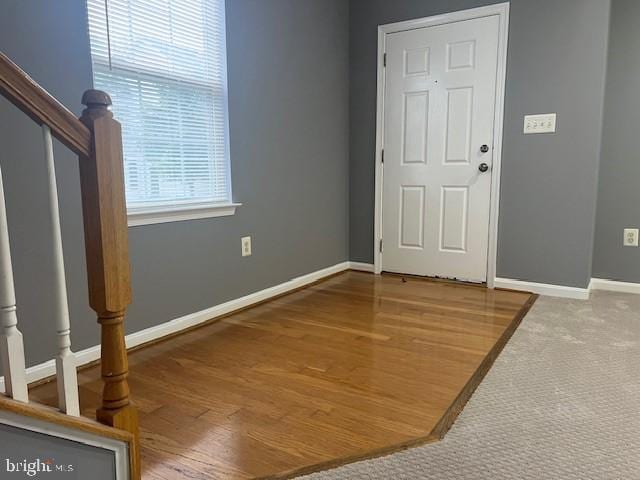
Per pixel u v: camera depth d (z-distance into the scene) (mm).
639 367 2033
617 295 3209
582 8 2918
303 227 3479
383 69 3674
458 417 1644
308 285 3537
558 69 3033
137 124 2293
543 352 2209
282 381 1944
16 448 1005
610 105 3203
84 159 1083
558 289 3195
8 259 981
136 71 2262
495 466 1360
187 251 2564
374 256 3936
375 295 3244
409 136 3635
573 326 2566
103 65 2111
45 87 1870
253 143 2955
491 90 3264
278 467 1376
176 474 1345
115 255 1136
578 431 1539
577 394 1797
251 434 1552
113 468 1183
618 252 3316
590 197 3037
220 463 1396
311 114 3459
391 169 3754
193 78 2557
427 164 3586
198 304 2658
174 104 2469
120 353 1179
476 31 3264
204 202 2688
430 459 1400
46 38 1861
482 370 2023
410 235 3742
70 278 2020
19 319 1853
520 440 1493
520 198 3256
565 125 3055
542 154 3148
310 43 3379
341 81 3773
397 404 1744
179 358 2184
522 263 3303
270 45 3020
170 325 2488
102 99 1085
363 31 3734
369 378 1966
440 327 2580
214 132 2719
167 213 2408
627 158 3199
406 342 2365
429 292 3307
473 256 3490
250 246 3000
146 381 1945
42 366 1940
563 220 3135
